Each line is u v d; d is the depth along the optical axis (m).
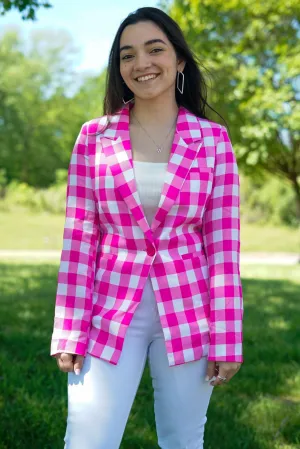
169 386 2.07
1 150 40.78
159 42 2.11
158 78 2.12
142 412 3.45
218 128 2.18
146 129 2.15
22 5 5.59
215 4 12.42
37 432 3.13
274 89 13.36
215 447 3.09
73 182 2.13
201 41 13.35
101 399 2.00
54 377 3.98
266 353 4.82
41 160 41.78
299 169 14.95
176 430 2.11
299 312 6.86
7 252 16.86
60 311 2.06
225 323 2.05
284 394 3.98
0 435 3.07
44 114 41.09
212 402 3.66
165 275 2.04
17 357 4.48
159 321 2.05
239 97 12.79
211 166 2.11
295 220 24.53
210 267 2.11
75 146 2.15
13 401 3.53
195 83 2.31
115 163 2.08
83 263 2.08
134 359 2.04
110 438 2.00
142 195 2.05
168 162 2.10
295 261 16.45
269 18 12.70
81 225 2.10
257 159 13.23
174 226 2.06
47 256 15.81
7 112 40.50
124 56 2.15
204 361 2.07
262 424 3.40
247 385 4.01
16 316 5.91
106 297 2.06
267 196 25.44
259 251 19.28
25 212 25.02
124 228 2.05
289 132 13.84
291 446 3.15
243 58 14.01
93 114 22.70
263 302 7.54
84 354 2.03
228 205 2.12
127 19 2.17
